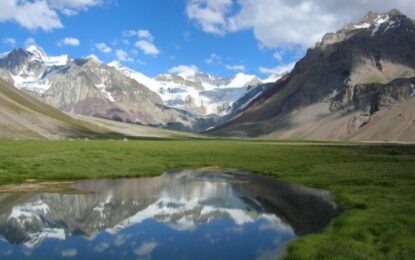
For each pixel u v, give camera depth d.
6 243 30.45
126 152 109.88
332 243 28.50
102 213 41.00
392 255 25.42
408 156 113.19
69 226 35.66
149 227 35.69
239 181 67.25
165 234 33.38
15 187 55.66
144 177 71.12
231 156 114.25
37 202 45.91
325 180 64.69
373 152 133.00
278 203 47.03
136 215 40.38
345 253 26.02
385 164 88.50
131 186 59.59
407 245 27.36
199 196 51.84
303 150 142.88
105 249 29.19
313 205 46.09
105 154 98.00
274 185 62.56
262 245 30.23
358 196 48.12
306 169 80.25
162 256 27.70
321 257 25.83
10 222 36.78
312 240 29.94
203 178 71.19
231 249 29.28
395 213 37.16
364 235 30.33
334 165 87.56
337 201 47.81
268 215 40.66
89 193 52.50
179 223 37.16
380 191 50.97
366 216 36.34
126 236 32.72
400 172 72.62
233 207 44.81
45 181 61.50
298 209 43.75
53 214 40.12
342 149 152.12
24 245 30.00
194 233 33.78
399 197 45.59
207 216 40.12
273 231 34.38
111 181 64.50
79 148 115.88
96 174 69.00
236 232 34.03
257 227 35.81
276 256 27.62
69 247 29.59
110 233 33.62
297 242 29.55
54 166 73.31
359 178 64.94
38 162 76.88
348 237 30.27
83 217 39.12
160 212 41.88
